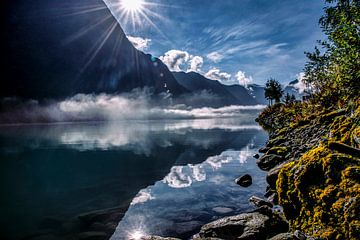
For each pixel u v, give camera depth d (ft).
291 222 23.17
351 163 20.56
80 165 67.41
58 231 27.84
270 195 36.65
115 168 62.90
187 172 56.85
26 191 43.60
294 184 23.49
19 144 118.73
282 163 47.24
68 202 37.65
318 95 67.36
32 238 26.22
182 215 31.63
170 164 67.15
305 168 23.02
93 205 36.14
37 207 35.65
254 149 90.07
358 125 30.14
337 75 36.91
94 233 27.14
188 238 25.77
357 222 16.34
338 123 38.96
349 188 18.54
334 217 18.29
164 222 29.68
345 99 47.50
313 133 51.13
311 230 19.76
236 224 25.08
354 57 31.91
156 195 40.16
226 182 46.42
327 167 21.20
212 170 57.77
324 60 58.70
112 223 29.81
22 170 61.52
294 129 69.77
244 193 39.17
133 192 42.14
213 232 25.26
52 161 73.51
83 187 45.80
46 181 50.44
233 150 89.25
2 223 30.14
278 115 158.10
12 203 37.45
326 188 20.26
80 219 31.09
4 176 55.47
